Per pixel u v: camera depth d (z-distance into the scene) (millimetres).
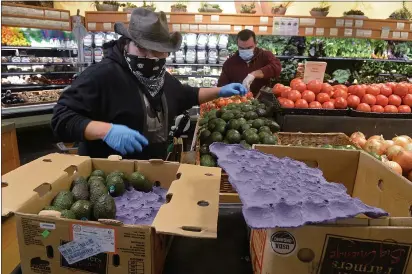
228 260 1023
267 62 3859
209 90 2240
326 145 1923
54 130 1619
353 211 716
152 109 1825
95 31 5340
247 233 1156
